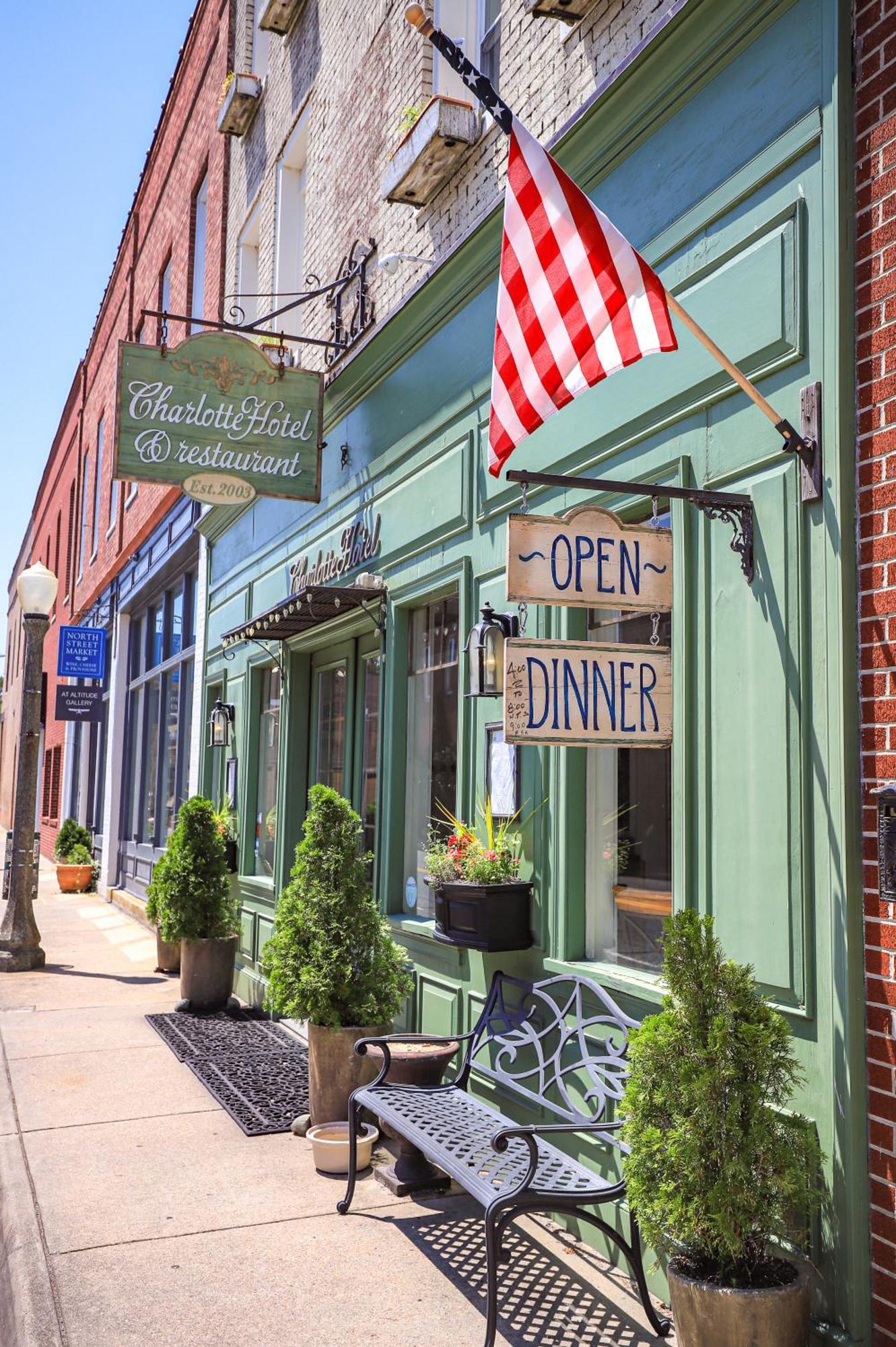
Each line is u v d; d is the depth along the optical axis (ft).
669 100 13.00
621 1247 11.38
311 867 17.80
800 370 10.84
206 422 22.71
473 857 15.79
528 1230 14.06
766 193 11.44
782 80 11.31
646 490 11.23
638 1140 9.89
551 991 14.74
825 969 10.02
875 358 10.09
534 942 15.38
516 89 17.71
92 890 62.39
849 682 10.03
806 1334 9.20
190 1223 14.16
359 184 24.94
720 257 12.09
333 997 17.38
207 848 28.07
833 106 10.51
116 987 31.09
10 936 34.27
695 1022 9.95
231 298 35.22
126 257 58.75
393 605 21.17
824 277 10.53
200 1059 22.25
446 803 19.35
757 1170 9.42
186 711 42.83
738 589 11.48
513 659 11.43
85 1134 17.78
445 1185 15.44
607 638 14.58
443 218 20.16
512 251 11.95
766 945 10.77
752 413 11.48
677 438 12.73
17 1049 23.41
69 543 81.82
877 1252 9.43
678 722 12.17
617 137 14.02
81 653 56.85
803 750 10.46
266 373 23.25
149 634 52.90
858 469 10.21
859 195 10.39
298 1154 16.92
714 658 11.78
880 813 9.29
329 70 27.71
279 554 29.45
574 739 11.64
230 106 34.63
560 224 11.44
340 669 25.55
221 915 27.86
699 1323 9.12
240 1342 11.12
